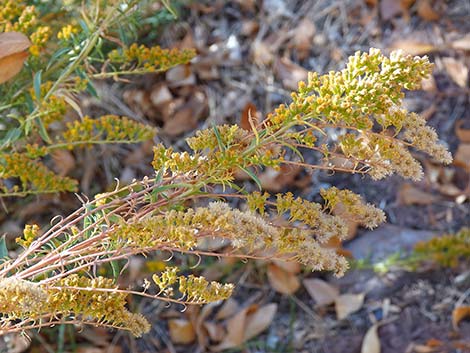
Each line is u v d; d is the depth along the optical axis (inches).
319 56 104.7
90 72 59.3
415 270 90.7
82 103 94.0
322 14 107.7
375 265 86.7
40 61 59.9
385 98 38.7
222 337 88.0
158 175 41.9
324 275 91.4
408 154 40.8
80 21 53.3
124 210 50.8
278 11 107.8
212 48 104.0
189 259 89.5
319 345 87.3
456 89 101.8
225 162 40.8
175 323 87.7
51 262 40.9
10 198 89.1
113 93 98.7
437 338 86.4
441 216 94.8
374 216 42.6
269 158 40.8
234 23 106.7
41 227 89.7
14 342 81.0
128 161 96.1
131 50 56.4
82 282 40.5
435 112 100.4
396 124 39.9
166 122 99.2
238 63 103.9
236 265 89.8
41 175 58.1
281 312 89.9
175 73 100.8
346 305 89.0
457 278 90.6
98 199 42.6
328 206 43.2
